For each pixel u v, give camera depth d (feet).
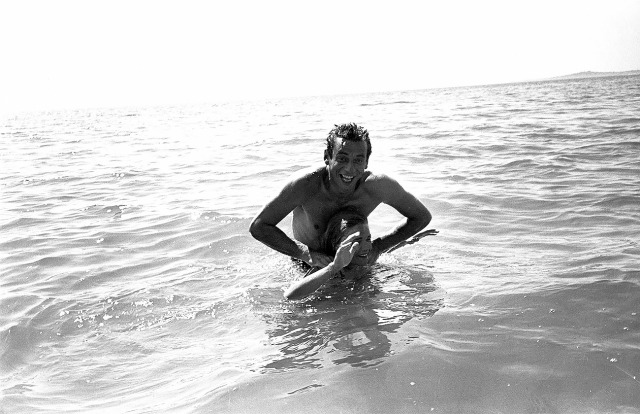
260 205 22.68
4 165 43.68
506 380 8.76
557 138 37.58
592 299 11.44
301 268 15.35
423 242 16.92
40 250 18.37
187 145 51.37
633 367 8.91
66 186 31.30
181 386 9.43
